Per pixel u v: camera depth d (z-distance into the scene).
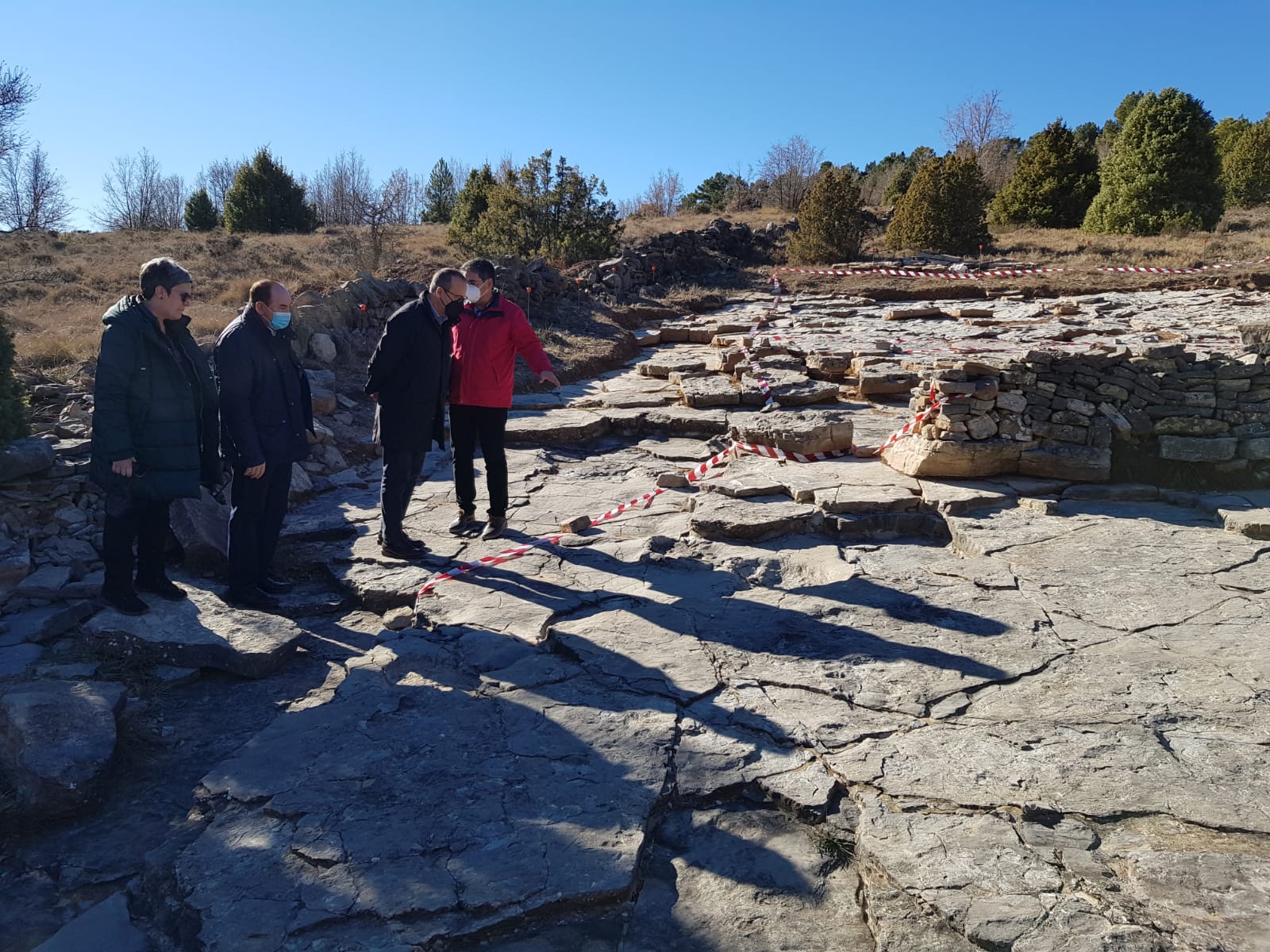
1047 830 3.16
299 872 3.02
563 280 16.97
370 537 6.48
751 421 8.42
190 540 5.77
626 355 14.50
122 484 4.65
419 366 5.70
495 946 2.77
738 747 3.75
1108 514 6.44
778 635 4.78
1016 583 5.31
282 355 5.28
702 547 6.16
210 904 2.88
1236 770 3.46
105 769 3.59
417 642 4.79
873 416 9.66
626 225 29.11
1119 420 7.00
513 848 3.11
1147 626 4.72
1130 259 22.72
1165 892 2.80
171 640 4.63
